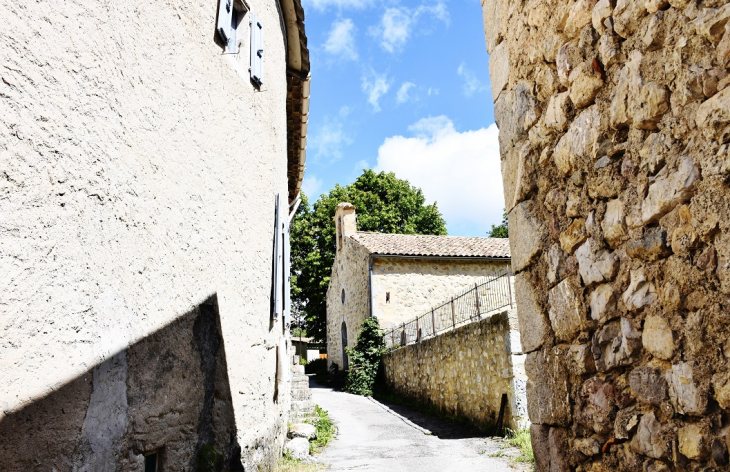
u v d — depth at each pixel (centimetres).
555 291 283
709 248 184
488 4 371
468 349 1023
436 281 1853
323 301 2777
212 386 430
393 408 1347
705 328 185
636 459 221
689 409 191
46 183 270
